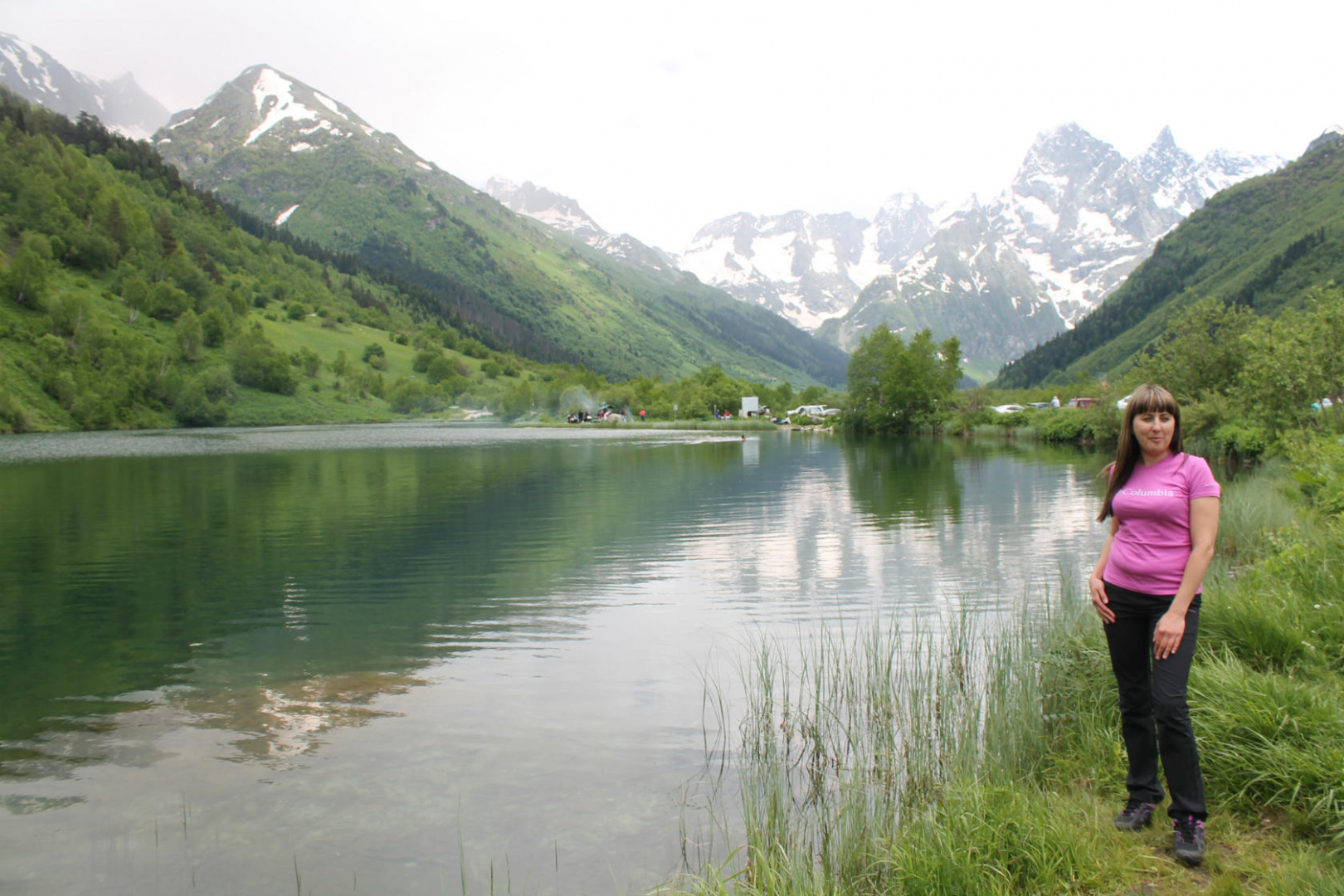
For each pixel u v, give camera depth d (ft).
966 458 138.21
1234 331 120.06
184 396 373.20
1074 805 16.87
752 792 19.11
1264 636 22.11
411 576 46.24
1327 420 76.43
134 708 25.89
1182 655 14.78
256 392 434.71
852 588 42.04
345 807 18.88
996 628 32.86
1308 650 21.15
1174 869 14.17
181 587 43.88
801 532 61.05
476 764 21.13
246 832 17.80
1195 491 15.30
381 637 33.83
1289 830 15.07
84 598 41.39
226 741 22.98
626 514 71.56
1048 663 24.34
